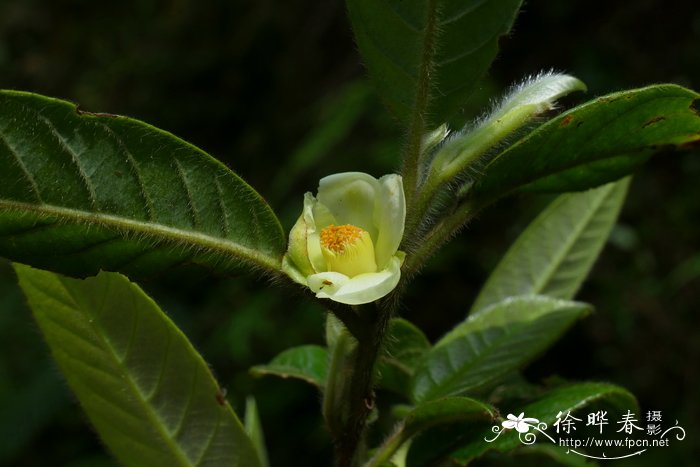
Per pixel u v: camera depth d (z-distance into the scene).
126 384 0.35
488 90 1.00
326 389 0.33
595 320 1.10
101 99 1.56
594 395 0.33
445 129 0.33
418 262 0.32
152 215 0.31
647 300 1.10
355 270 0.32
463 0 0.32
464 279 1.17
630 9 1.26
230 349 1.10
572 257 0.43
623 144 0.33
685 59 1.22
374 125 1.19
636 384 1.08
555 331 0.37
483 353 0.37
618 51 1.25
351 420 0.33
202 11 1.56
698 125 0.32
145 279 0.32
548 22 1.28
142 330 0.34
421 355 0.38
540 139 0.32
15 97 0.30
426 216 0.33
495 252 1.14
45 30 1.75
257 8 1.51
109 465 1.01
